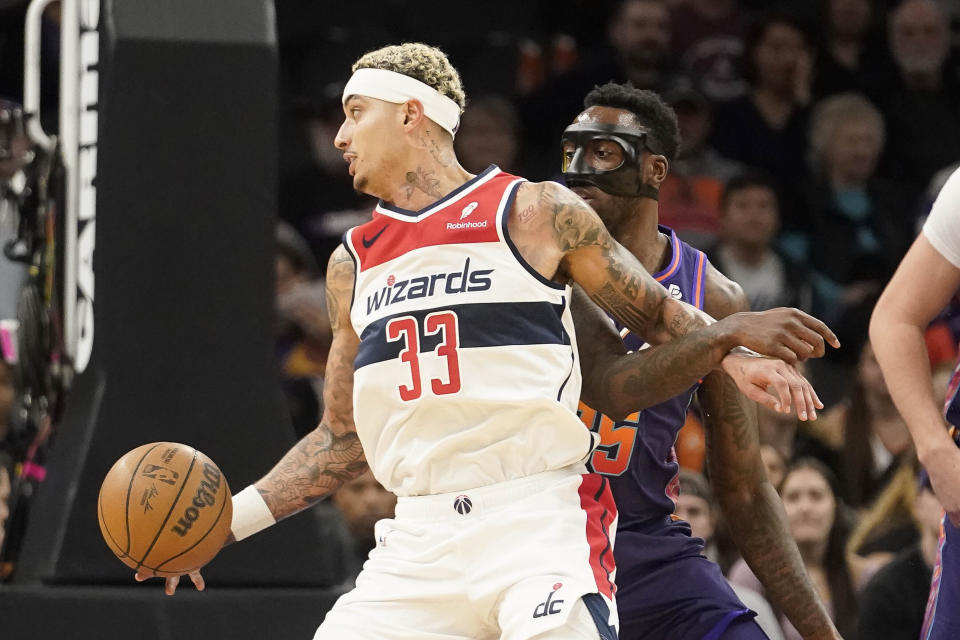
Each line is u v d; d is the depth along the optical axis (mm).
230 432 9492
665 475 8562
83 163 10664
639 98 8508
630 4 21797
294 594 9438
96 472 9312
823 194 21047
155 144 9508
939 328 18062
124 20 9500
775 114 21781
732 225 19453
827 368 19188
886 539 14117
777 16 21891
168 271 9500
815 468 13695
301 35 22156
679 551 8500
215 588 9422
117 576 9281
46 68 20469
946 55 22953
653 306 7422
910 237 21203
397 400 7309
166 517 7484
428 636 7242
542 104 21250
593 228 7312
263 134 9625
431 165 7539
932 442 7480
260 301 9594
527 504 7109
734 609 8352
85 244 10562
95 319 9562
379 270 7469
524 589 6930
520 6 22922
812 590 8766
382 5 22422
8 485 11555
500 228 7246
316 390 16891
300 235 20547
